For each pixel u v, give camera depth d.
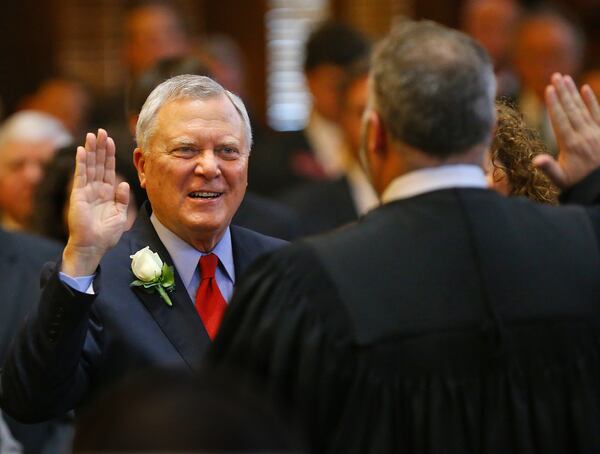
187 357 9.91
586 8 27.08
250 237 10.74
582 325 8.05
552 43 20.94
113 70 27.38
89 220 9.20
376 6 27.45
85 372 9.81
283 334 7.84
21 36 27.38
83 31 27.41
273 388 7.83
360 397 7.75
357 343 7.77
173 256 10.34
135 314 9.96
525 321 7.94
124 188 9.33
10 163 17.86
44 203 15.34
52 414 9.60
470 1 27.19
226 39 27.80
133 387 5.50
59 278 9.16
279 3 27.81
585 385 8.02
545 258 8.09
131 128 13.56
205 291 10.30
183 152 10.09
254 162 21.20
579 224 8.28
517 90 20.16
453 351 7.82
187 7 27.64
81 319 9.20
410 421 7.76
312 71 20.61
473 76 7.98
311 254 7.98
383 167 8.28
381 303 7.84
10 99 27.33
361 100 17.33
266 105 27.94
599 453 8.00
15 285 13.64
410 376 7.78
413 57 7.99
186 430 5.33
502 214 8.14
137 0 27.23
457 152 8.07
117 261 10.23
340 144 20.94
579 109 8.71
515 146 10.07
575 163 8.69
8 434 12.01
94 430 5.44
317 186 17.94
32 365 9.25
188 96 10.18
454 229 8.02
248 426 5.36
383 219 8.09
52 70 27.33
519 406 7.86
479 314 7.88
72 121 23.44
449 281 7.91
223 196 10.20
